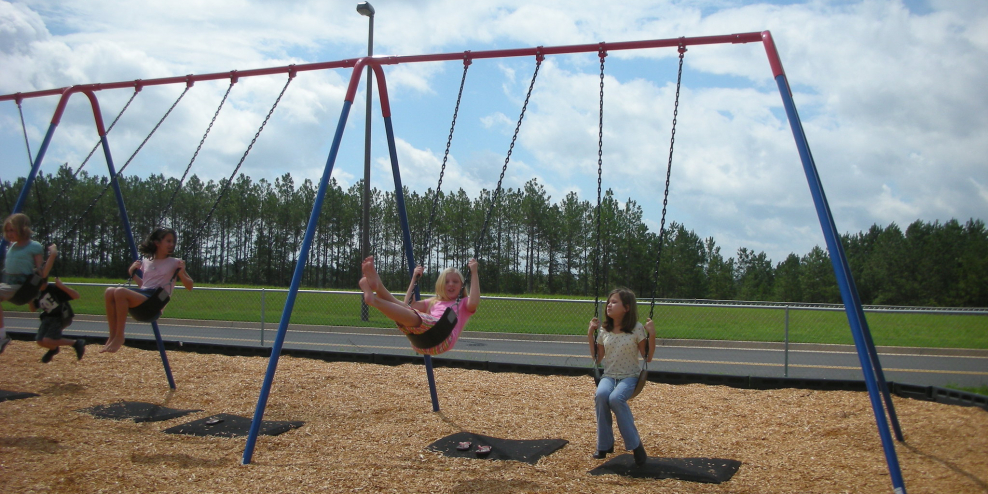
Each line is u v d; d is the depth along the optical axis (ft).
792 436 16.79
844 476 13.43
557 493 12.16
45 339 20.33
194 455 14.76
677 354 37.32
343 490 12.20
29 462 13.67
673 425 17.93
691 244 168.25
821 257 163.94
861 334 13.19
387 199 149.48
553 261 142.61
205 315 50.37
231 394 21.38
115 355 27.86
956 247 138.10
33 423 17.33
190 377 23.71
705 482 12.96
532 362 32.37
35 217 106.11
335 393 21.61
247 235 153.07
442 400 20.79
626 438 13.91
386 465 13.87
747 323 43.09
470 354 35.37
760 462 14.46
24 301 20.10
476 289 15.96
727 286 170.09
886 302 140.97
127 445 15.53
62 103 23.27
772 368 31.73
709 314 43.88
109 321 18.12
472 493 12.12
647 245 134.72
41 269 20.01
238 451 15.28
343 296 47.62
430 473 13.38
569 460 14.70
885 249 145.69
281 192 150.92
